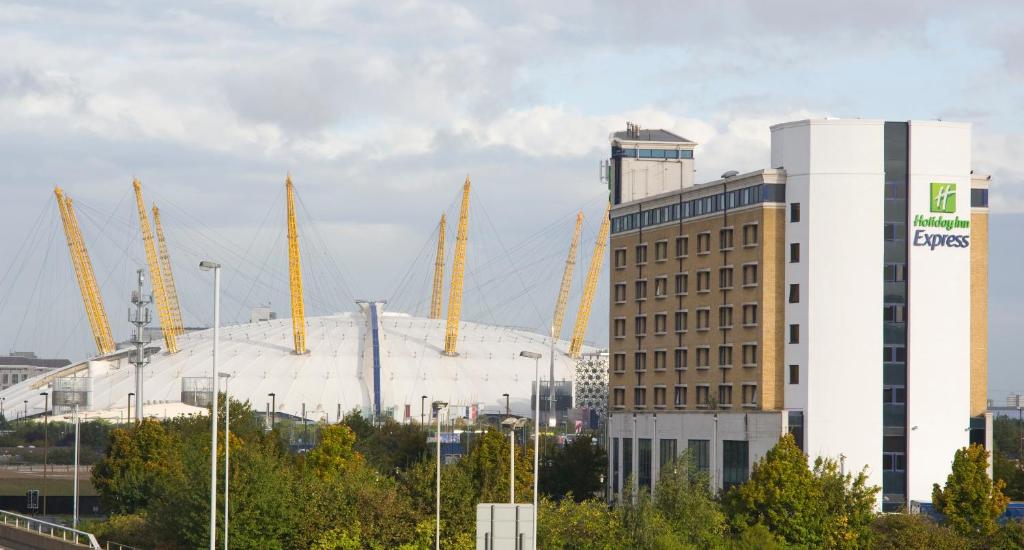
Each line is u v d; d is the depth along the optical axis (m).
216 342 120.25
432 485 160.00
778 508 162.38
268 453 166.50
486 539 100.88
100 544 169.88
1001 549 166.75
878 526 171.00
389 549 155.62
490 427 183.00
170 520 155.88
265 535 152.25
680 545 147.88
